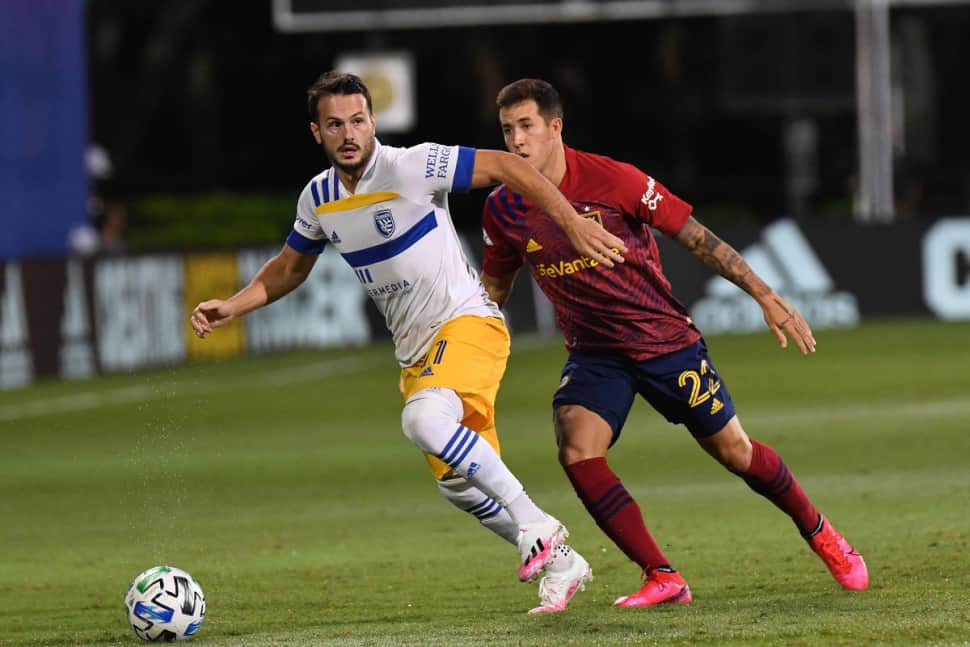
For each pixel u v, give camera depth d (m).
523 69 136.38
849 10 91.62
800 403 50.38
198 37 139.25
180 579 20.72
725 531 29.11
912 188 105.12
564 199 20.75
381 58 84.75
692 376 22.38
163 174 142.12
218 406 55.53
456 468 21.09
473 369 21.69
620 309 22.08
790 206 114.12
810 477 35.62
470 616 21.92
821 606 21.38
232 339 71.75
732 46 92.62
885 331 74.75
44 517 34.22
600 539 29.11
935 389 52.62
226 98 147.12
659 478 37.00
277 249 76.25
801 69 92.38
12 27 72.19
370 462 41.53
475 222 122.25
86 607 24.25
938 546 26.06
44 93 74.44
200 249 71.00
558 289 22.38
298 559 28.00
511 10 84.75
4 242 71.50
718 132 151.12
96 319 64.88
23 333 61.62
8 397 57.97
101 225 94.62
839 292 79.88
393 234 21.58
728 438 22.66
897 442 40.75
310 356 72.44
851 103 92.44
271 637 20.53
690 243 22.09
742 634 19.23
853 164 138.25
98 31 136.38
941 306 80.25
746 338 74.50
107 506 35.53
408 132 139.62
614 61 145.25
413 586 24.89
